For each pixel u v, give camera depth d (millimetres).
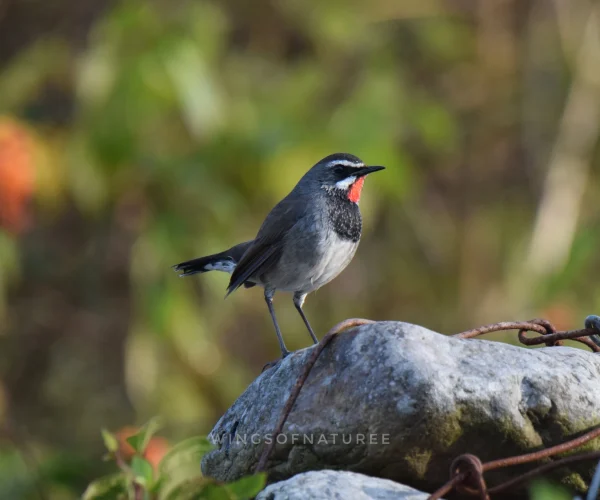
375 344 5227
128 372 14016
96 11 15266
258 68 14875
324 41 15891
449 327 16453
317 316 15891
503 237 16953
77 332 14938
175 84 12680
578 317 13211
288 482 4883
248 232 13586
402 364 5066
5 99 14078
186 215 13539
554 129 17062
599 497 5137
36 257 15008
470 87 17578
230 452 5637
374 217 16031
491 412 5039
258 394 5645
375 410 5039
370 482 4871
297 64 15609
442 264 16812
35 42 15352
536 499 4625
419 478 5113
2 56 15969
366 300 16391
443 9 17328
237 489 4438
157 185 13438
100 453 13992
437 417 4977
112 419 14375
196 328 13898
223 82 14266
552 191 16547
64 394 14680
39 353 15008
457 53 17156
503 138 17359
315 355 5270
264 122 13492
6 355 14906
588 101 16938
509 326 5922
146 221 13594
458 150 17328
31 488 9148
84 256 14938
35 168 12625
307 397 5301
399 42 16797
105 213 13938
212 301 14320
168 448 8828
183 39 12883
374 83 14828
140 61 12680
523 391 5137
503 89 17516
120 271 14633
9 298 14977
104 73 12883
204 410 14180
